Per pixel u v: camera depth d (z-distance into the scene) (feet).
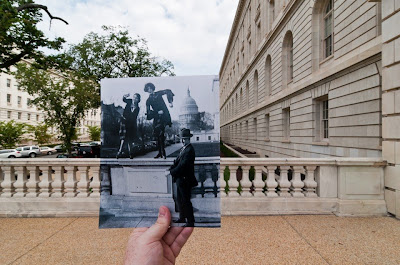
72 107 62.49
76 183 18.66
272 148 66.33
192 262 11.40
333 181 17.88
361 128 29.96
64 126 55.52
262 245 12.92
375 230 14.62
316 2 42.24
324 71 37.60
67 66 34.17
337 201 17.49
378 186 17.53
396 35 18.11
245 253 12.16
